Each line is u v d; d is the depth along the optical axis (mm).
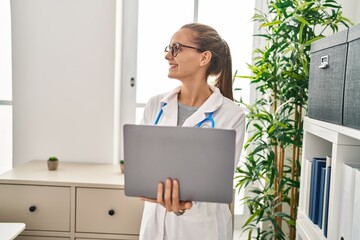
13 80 2178
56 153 2221
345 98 1015
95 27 2145
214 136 953
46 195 1774
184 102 1388
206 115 1308
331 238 1101
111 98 2186
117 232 1790
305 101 1792
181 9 2328
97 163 2221
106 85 2178
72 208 1777
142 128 981
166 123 1338
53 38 2150
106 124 2201
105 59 2162
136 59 2355
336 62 1088
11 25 2143
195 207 1271
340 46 1060
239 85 2369
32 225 1787
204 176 982
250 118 1966
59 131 2207
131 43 2344
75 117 2197
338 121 1068
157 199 1024
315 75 1311
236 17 2322
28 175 1859
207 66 1319
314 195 1297
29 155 2223
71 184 1759
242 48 2338
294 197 1909
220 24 2326
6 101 2357
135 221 1781
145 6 2328
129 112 2398
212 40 1294
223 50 1344
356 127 941
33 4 2131
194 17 2322
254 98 2365
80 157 2225
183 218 1280
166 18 2336
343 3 1969
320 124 1225
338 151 1072
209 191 993
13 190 1773
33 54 2158
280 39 2014
